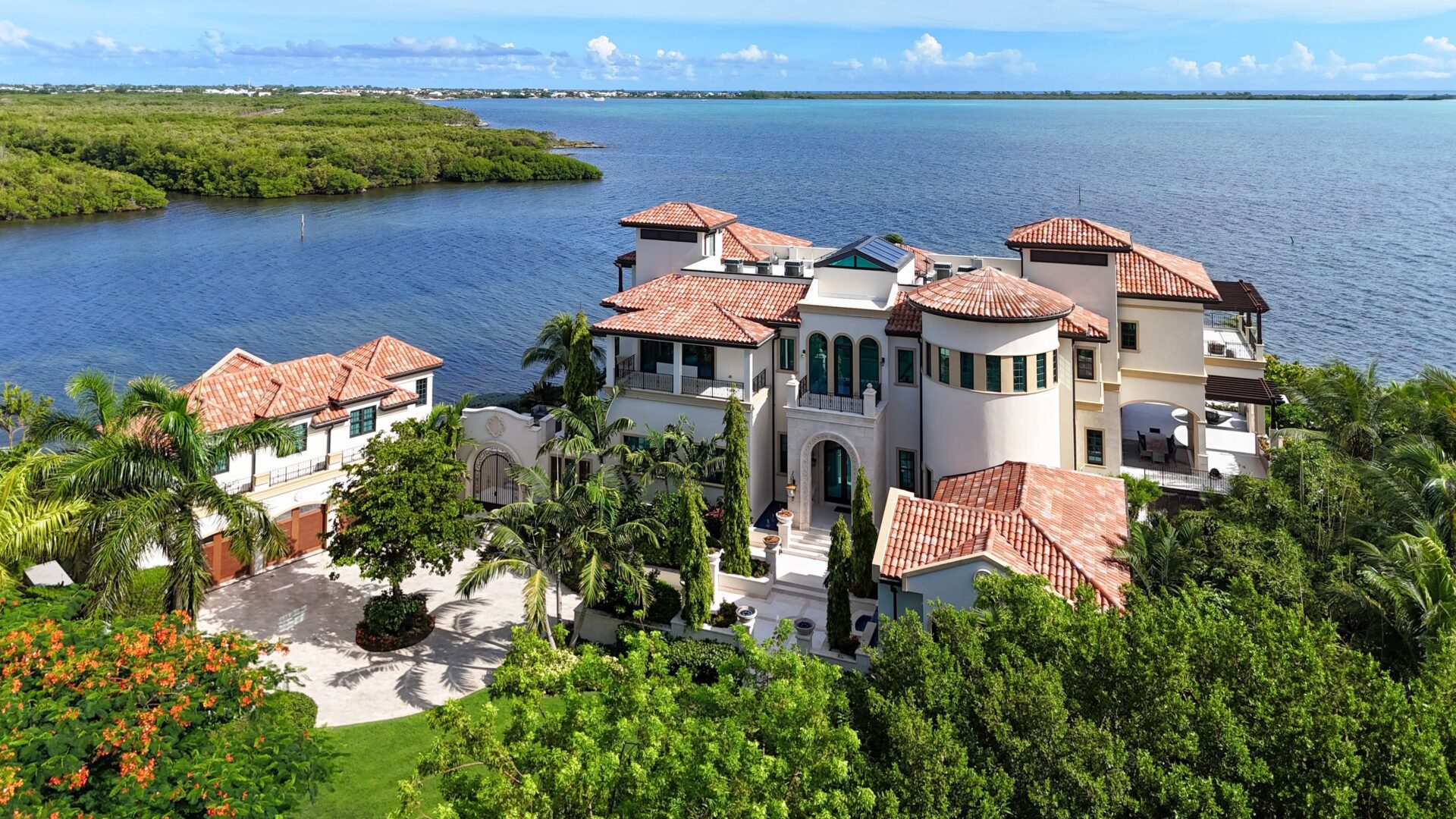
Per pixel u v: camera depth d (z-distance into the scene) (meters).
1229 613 20.02
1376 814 13.77
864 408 37.12
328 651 31.39
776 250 50.47
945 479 32.09
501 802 13.63
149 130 195.12
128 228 148.25
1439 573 21.97
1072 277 38.72
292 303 102.50
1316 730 14.41
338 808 23.41
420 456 31.34
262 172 185.00
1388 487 27.83
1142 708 15.52
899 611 25.97
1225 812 13.46
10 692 17.75
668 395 40.00
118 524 26.16
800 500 38.50
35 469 27.36
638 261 49.12
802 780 14.12
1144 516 35.47
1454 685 16.02
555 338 50.09
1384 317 89.06
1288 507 28.36
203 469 28.70
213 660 20.16
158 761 17.16
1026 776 14.63
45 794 16.45
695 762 14.12
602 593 29.38
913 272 42.38
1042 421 34.66
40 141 176.50
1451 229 140.75
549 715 15.78
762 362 40.50
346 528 32.09
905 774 14.64
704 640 30.91
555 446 38.34
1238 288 45.44
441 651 31.58
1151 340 39.47
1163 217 154.12
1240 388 40.81
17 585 26.20
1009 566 23.97
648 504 36.88
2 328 90.00
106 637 21.05
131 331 90.00
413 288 110.69
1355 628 23.48
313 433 39.62
